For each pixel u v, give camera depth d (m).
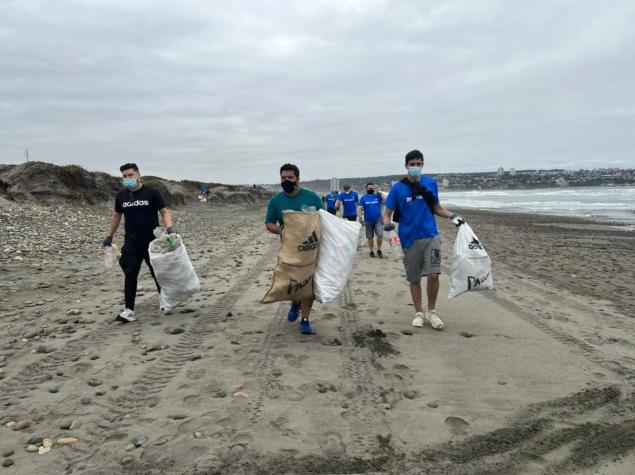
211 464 2.66
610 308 6.48
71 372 3.98
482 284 5.11
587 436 3.02
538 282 8.41
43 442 2.87
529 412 3.31
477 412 3.31
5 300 6.46
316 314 5.91
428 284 5.28
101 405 3.39
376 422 3.16
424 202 5.16
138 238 5.58
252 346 4.67
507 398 3.53
